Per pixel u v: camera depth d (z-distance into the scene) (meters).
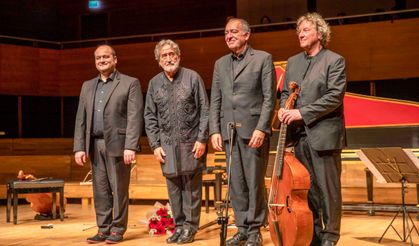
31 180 7.16
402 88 11.69
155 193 8.93
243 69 4.69
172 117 5.17
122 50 12.91
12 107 13.52
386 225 6.38
